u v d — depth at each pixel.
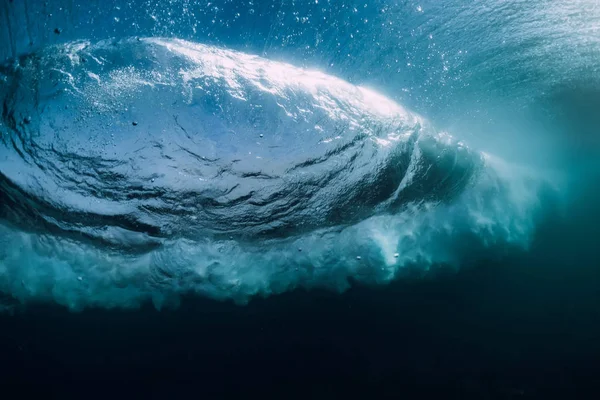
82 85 3.89
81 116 3.70
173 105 3.83
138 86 3.92
